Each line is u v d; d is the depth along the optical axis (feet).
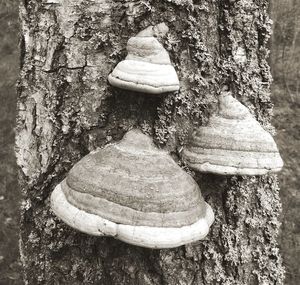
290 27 6.23
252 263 2.22
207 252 2.13
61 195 1.86
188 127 2.09
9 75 5.33
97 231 1.74
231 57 2.13
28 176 2.15
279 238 4.43
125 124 2.06
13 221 4.51
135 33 2.02
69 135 2.10
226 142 1.95
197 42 2.06
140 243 1.72
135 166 1.82
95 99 2.07
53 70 2.10
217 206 2.14
